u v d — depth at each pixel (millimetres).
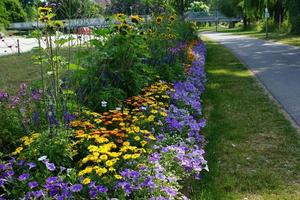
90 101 5219
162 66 7680
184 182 4262
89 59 5730
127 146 3820
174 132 4891
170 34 10023
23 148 3961
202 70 10438
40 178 3330
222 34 48500
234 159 5121
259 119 6934
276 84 10414
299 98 8523
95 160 3500
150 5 10766
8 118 4207
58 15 5328
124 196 3209
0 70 13500
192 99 6590
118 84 5867
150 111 5023
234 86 10227
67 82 5141
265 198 4113
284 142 5699
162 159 3969
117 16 6445
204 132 6215
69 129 4055
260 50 21375
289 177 4574
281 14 42469
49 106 4430
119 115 4695
